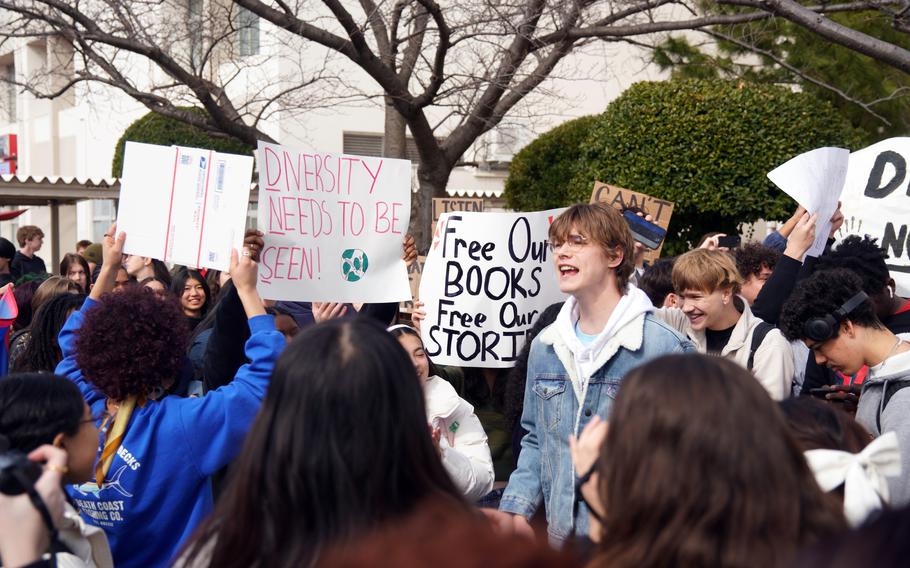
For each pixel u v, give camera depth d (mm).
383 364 1694
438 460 1752
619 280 3010
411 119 7066
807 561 1071
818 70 9688
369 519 1602
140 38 7105
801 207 4004
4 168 22969
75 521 2096
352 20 6379
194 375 3191
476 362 4293
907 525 1009
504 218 4262
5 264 9078
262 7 6277
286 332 4113
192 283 5480
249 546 1666
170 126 11094
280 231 3695
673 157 8969
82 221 20016
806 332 2797
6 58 18297
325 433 1644
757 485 1423
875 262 3584
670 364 1545
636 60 14414
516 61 7070
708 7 9641
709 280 3729
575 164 10172
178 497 2619
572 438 1825
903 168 4621
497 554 1145
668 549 1418
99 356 2582
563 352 3031
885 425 2564
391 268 3922
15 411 2238
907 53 5590
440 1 9266
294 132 12648
